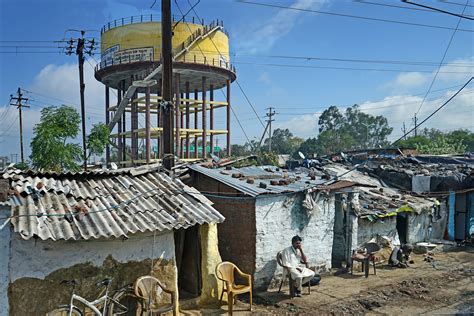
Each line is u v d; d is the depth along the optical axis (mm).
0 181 8297
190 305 9859
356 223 13609
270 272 11359
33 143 20844
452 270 13555
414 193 17953
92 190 9391
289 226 11820
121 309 8273
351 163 21875
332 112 86500
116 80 28984
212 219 9172
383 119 84812
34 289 7402
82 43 22422
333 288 11484
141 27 25984
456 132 62156
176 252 10766
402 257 13922
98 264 8078
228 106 29844
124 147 31406
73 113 21797
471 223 18156
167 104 11180
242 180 12289
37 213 7582
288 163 20281
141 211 8867
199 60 26578
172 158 11227
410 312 9812
